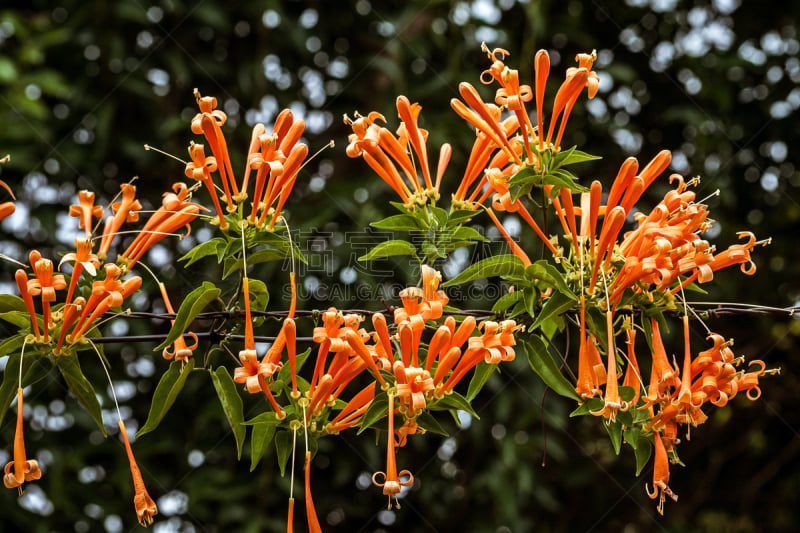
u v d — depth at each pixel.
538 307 2.76
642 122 5.39
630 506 5.40
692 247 2.57
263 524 4.50
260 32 5.02
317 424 2.57
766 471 5.71
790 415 5.69
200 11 4.82
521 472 4.55
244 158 4.74
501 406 4.58
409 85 5.04
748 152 5.45
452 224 2.81
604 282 2.60
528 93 2.72
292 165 2.69
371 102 5.11
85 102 4.84
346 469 4.66
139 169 4.96
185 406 4.66
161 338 2.71
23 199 4.78
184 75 4.82
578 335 4.60
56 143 4.80
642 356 5.09
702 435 5.76
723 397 2.62
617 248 2.75
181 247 4.51
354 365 2.52
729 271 5.39
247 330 2.47
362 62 5.07
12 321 2.62
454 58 4.99
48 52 4.93
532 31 4.99
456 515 4.86
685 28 5.46
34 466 2.44
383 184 4.64
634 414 2.70
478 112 2.74
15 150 4.62
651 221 2.63
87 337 2.65
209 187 2.66
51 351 2.62
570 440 5.25
